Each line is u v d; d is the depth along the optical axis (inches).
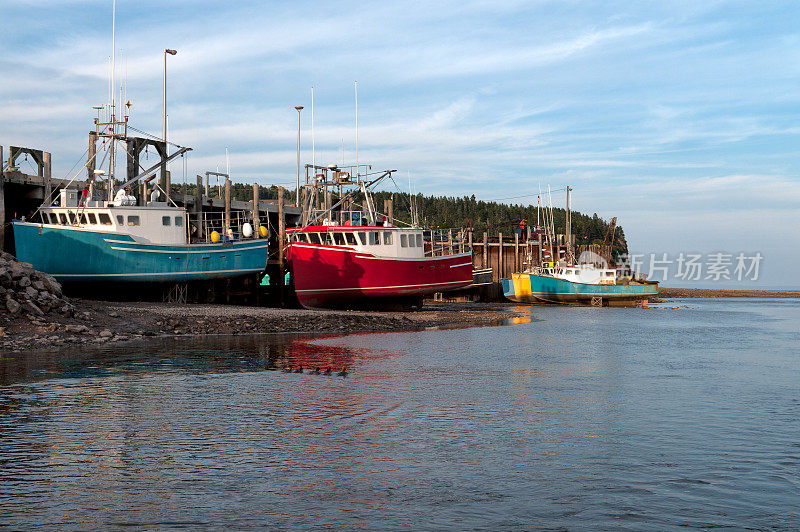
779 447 562.3
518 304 3312.0
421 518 395.2
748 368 1060.5
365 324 1674.5
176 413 664.4
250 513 399.2
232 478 465.4
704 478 476.1
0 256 1294.3
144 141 1925.4
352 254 2030.0
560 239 3961.6
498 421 653.3
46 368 904.9
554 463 510.0
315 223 2266.2
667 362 1128.2
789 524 390.9
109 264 1636.3
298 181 2517.2
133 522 382.6
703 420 666.2
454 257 2327.8
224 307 1750.7
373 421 645.9
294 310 1823.3
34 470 476.4
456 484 458.3
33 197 1701.5
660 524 390.0
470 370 991.0
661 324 2128.4
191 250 1800.0
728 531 380.2
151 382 828.0
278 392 783.1
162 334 1293.1
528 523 389.4
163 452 526.0
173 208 1766.7
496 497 432.8
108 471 476.4
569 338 1558.8
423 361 1081.4
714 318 2519.7
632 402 759.7
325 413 677.9
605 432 611.8
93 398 728.3
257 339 1314.0
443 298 3462.1
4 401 704.4
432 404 732.7
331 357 1098.7
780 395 812.6
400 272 2117.4
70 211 1651.1
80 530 370.3
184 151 2030.0
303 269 2000.5
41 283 1266.0
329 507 411.2
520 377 933.2
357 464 502.3
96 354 1038.4
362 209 2407.7
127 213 1675.7
